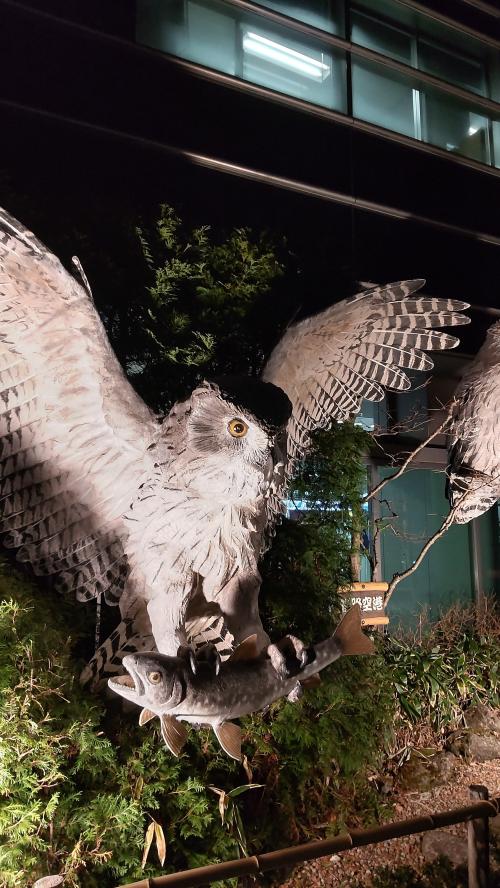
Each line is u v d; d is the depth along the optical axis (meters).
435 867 3.94
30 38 5.43
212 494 2.38
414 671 5.70
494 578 8.10
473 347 7.66
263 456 2.22
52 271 2.33
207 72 6.29
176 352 4.02
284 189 6.70
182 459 2.38
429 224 7.65
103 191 5.49
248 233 5.47
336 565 4.48
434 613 7.49
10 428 2.60
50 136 5.38
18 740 2.69
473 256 8.03
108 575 2.79
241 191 6.41
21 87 5.32
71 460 2.67
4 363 2.50
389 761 5.09
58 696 2.94
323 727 4.00
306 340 3.00
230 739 2.17
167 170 5.98
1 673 2.73
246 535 2.54
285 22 7.05
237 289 4.46
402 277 7.38
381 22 8.05
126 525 2.65
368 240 7.23
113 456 2.64
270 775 4.02
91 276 4.10
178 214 5.73
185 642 2.52
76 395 2.56
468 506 4.70
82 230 4.35
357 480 4.76
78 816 2.94
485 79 8.87
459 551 7.90
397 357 3.09
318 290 5.53
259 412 2.21
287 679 2.23
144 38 6.14
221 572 2.55
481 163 8.27
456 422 4.59
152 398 4.05
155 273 4.29
